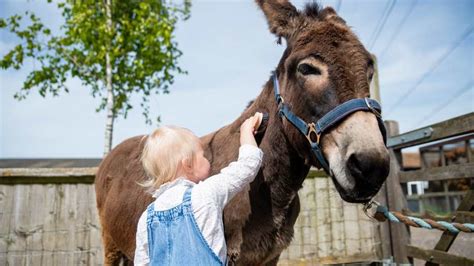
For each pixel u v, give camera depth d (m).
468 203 2.56
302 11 1.96
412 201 8.90
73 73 6.99
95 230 3.94
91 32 6.53
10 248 3.74
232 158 2.01
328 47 1.66
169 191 1.48
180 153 1.55
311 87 1.66
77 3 6.38
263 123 1.99
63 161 17.69
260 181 1.93
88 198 3.97
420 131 3.01
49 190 3.89
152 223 1.44
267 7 2.02
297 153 1.92
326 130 1.59
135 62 6.55
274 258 2.14
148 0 6.57
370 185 1.46
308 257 4.09
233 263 1.85
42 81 6.90
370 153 1.42
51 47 6.89
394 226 3.52
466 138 3.29
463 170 2.52
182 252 1.33
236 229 1.87
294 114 1.76
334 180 1.60
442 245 2.81
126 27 6.72
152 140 1.60
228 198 1.53
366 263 3.60
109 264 2.90
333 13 1.91
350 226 4.15
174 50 7.36
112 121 6.59
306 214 4.16
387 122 3.61
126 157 2.85
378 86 3.92
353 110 1.52
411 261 3.34
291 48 1.87
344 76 1.59
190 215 1.38
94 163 17.12
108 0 6.69
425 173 3.00
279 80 1.97
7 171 3.77
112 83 6.91
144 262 1.46
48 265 3.80
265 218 1.91
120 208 2.50
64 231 3.88
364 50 1.71
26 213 3.81
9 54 6.67
